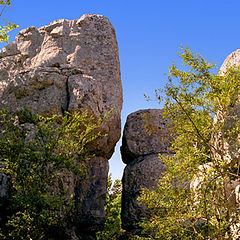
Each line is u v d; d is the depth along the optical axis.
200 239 12.03
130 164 21.72
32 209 12.69
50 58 19.22
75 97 17.33
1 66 20.06
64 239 15.95
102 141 18.47
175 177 13.01
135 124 22.19
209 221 12.12
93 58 19.80
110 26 21.05
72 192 16.64
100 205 18.22
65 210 14.33
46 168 14.39
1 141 13.10
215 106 12.58
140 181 20.27
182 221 12.44
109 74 19.83
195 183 13.95
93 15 20.91
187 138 12.73
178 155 12.95
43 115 17.17
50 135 13.76
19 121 16.81
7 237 13.85
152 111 22.09
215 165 11.99
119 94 19.94
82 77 18.11
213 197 11.77
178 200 12.36
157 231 12.81
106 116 16.50
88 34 20.33
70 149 14.03
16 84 17.92
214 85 12.30
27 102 17.56
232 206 12.08
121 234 22.41
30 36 20.48
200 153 12.27
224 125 12.85
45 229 13.27
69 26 20.53
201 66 12.21
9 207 13.70
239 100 12.91
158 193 12.97
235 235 11.50
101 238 23.89
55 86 17.73
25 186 12.76
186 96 12.21
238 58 14.22
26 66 19.75
